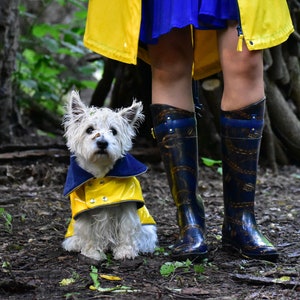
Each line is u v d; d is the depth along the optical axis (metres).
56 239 3.76
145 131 6.98
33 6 10.54
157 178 5.97
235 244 3.30
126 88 7.07
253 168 3.22
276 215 4.49
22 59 8.14
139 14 3.05
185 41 3.24
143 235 3.44
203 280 2.94
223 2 3.03
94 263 3.20
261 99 3.16
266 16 3.02
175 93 3.27
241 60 3.07
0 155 6.05
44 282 2.92
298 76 6.73
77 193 3.32
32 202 4.88
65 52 8.63
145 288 2.81
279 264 3.17
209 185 5.74
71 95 3.50
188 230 3.23
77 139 3.33
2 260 3.29
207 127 6.40
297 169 6.71
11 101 7.23
